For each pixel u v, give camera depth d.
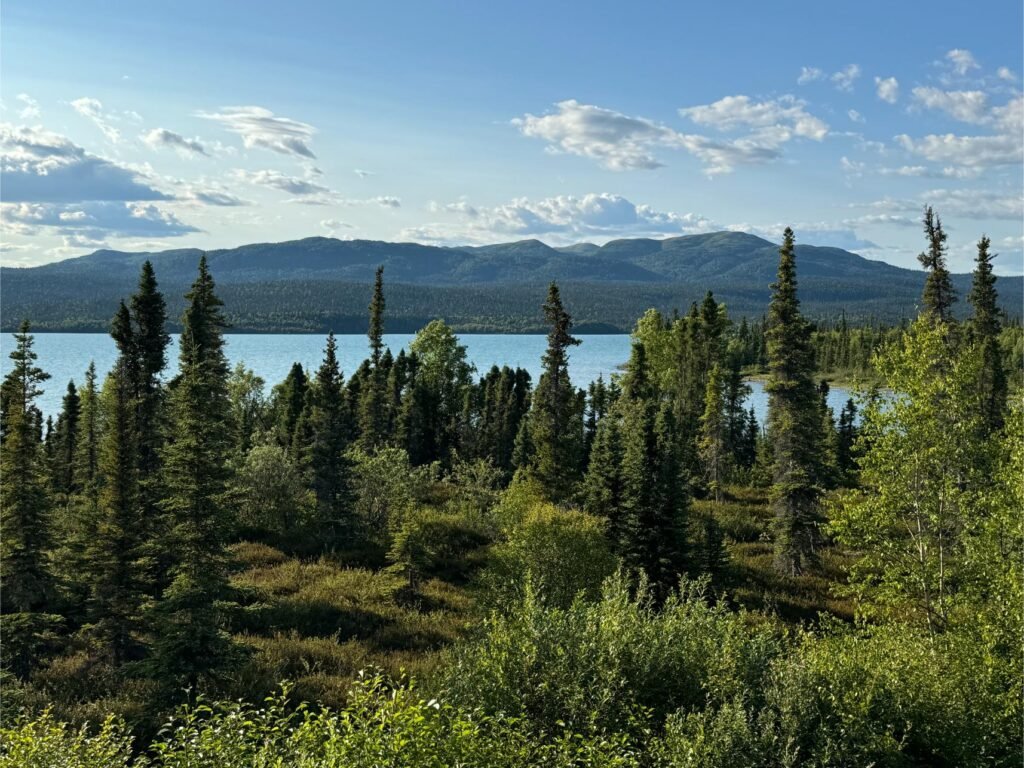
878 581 33.91
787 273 41.00
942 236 39.50
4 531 24.53
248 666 23.70
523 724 11.98
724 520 50.47
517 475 48.44
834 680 14.14
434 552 39.53
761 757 11.91
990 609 18.19
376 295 80.56
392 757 9.77
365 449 65.38
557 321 51.47
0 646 22.84
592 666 13.42
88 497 38.47
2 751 11.38
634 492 34.34
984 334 50.28
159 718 19.48
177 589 20.91
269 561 38.78
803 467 39.78
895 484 22.16
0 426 36.78
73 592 27.03
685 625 15.32
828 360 178.12
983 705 14.91
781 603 35.78
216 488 21.91
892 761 12.67
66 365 199.00
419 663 26.02
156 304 42.06
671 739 11.99
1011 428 20.89
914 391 21.95
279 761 9.97
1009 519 18.58
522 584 26.20
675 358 88.06
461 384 108.94
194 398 22.28
